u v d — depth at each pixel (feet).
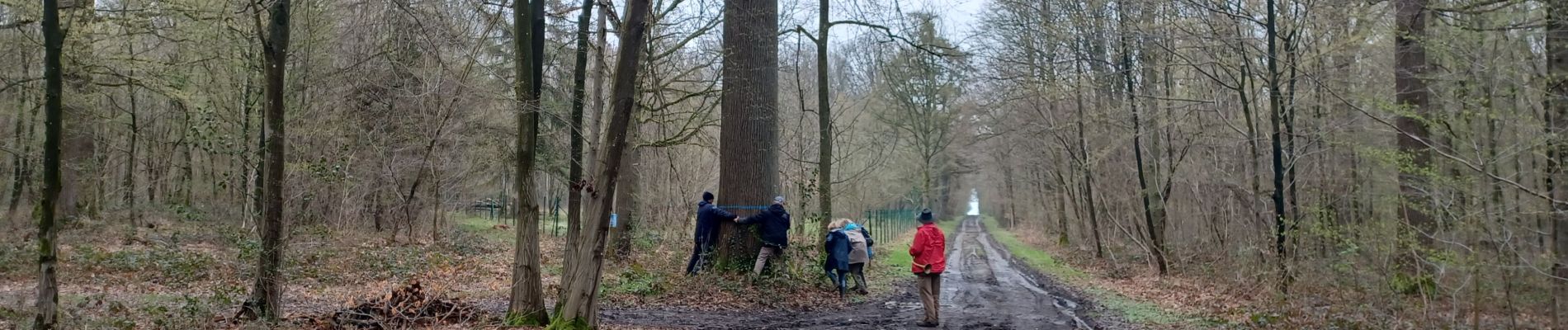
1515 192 31.60
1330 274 37.29
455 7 43.09
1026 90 63.10
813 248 43.45
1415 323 29.89
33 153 54.80
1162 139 60.85
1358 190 41.70
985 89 78.07
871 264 58.75
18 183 55.16
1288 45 39.88
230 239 43.16
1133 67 56.70
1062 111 68.44
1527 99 32.45
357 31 50.16
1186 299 42.91
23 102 51.65
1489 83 32.22
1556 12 29.89
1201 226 63.62
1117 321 34.12
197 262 41.11
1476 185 31.27
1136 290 48.91
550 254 59.26
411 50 53.67
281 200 25.99
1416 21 36.60
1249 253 45.03
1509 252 27.43
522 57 25.21
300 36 45.91
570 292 24.52
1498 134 30.63
